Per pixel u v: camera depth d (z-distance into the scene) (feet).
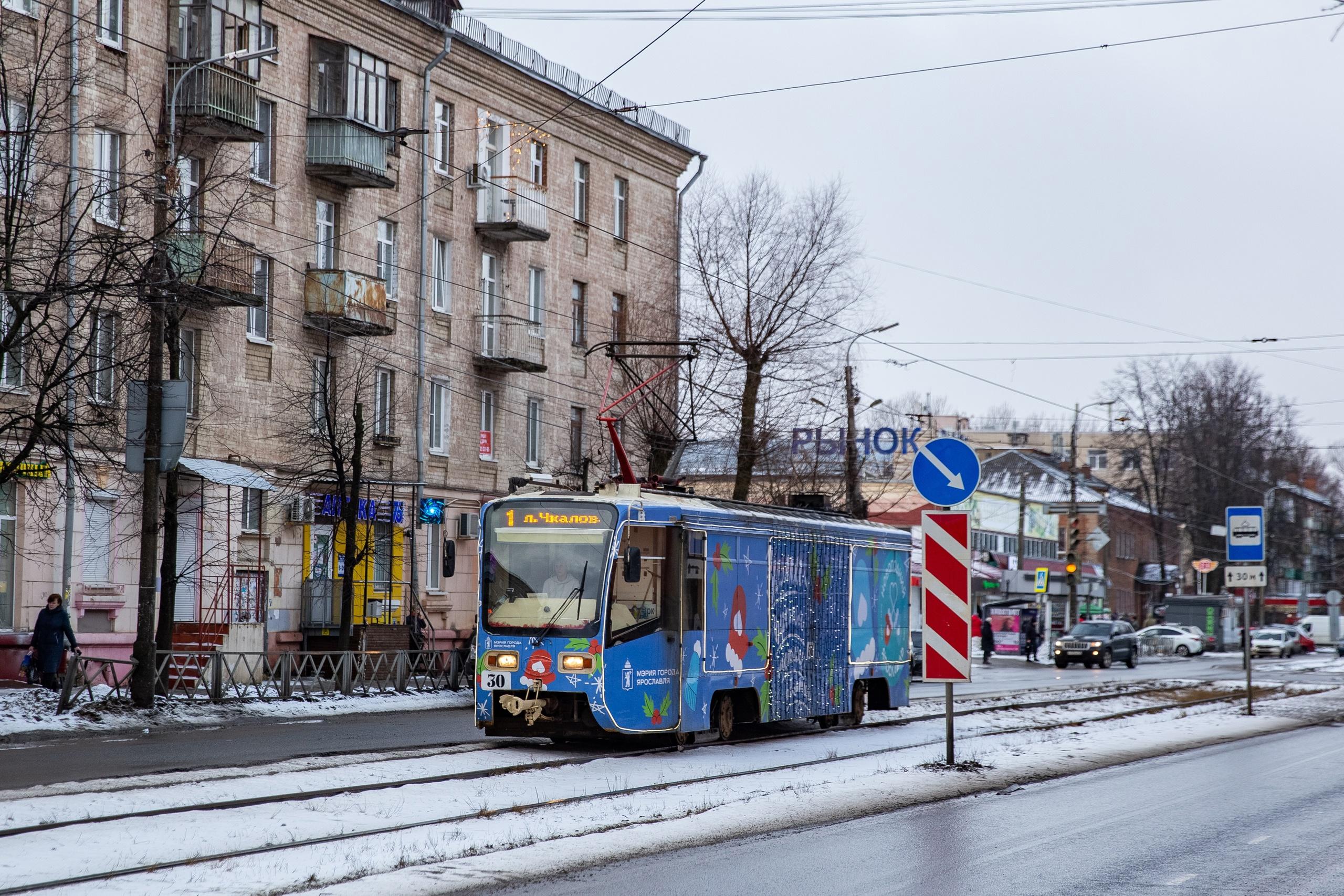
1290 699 108.58
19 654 88.33
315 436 105.19
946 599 55.26
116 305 70.79
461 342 130.93
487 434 135.33
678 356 107.45
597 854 35.68
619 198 155.94
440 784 47.57
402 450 122.21
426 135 125.29
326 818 39.70
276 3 108.68
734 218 137.80
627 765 55.47
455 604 130.31
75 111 87.45
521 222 134.10
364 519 115.24
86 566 93.20
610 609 59.67
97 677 80.43
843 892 31.60
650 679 60.75
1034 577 235.20
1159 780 54.54
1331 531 333.83
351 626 97.81
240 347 105.09
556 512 61.00
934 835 40.06
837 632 75.87
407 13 121.60
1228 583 92.38
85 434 70.69
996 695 108.99
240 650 100.37
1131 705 97.25
